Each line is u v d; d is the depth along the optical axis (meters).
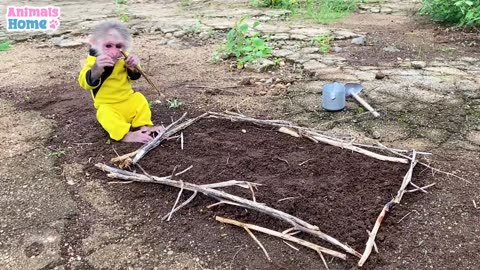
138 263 2.29
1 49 5.63
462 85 4.25
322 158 3.02
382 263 2.26
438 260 2.27
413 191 2.72
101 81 3.23
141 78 4.55
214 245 2.38
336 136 3.31
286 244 2.37
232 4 8.19
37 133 3.46
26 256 2.35
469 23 6.02
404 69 4.70
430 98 3.99
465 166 2.99
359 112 3.75
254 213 2.55
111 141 3.31
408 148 3.21
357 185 2.75
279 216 2.45
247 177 2.83
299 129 3.31
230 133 3.36
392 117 3.66
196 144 3.20
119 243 2.42
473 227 2.47
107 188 2.82
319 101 3.96
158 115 3.69
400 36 5.91
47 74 4.74
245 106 3.88
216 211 2.59
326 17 6.90
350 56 5.11
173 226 2.51
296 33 5.97
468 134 3.40
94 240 2.44
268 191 2.69
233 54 5.10
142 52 5.39
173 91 4.19
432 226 2.47
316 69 4.70
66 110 3.83
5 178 2.94
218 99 4.02
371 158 3.02
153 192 2.76
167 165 2.97
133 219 2.57
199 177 2.84
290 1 7.56
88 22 6.86
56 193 2.79
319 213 2.53
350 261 2.26
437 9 6.45
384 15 7.16
